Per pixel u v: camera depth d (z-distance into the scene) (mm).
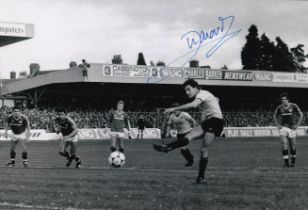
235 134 46906
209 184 9758
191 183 9961
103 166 16000
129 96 52562
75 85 47781
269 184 9766
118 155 15227
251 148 27172
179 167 15102
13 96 53219
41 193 8953
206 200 7797
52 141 38562
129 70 45344
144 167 15195
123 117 18156
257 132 48125
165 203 7582
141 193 8672
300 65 76750
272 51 73625
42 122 40281
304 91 58281
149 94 53219
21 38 48281
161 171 13344
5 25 46688
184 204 7465
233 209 7055
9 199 8297
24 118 16344
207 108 9727
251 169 13906
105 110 48969
